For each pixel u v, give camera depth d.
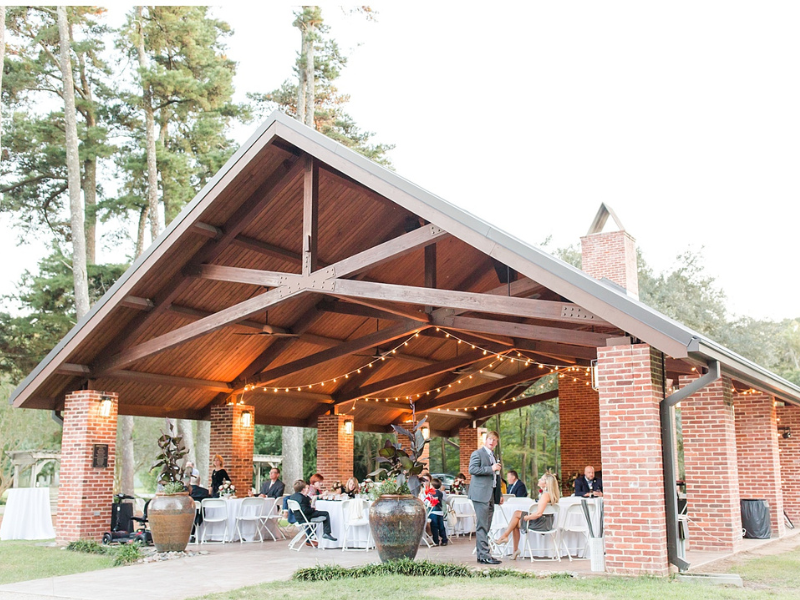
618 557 7.90
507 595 6.58
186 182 23.88
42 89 22.55
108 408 12.95
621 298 7.56
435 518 11.48
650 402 7.96
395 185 9.02
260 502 12.78
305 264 10.16
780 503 13.98
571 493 19.45
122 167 23.25
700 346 7.30
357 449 32.81
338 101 26.92
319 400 17.52
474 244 8.40
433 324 12.23
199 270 11.55
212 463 15.45
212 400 15.74
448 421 22.73
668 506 8.03
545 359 16.67
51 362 12.31
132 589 7.75
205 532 12.56
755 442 13.98
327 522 11.46
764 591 7.04
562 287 7.86
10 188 21.77
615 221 15.79
